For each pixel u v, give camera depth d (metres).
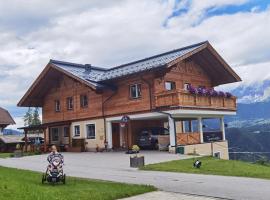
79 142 34.91
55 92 39.41
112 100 32.97
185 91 28.14
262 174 17.27
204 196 12.14
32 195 11.70
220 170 18.91
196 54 32.84
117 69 34.94
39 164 24.14
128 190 12.88
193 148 29.20
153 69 28.27
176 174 17.86
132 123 32.97
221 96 32.19
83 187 13.62
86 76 35.03
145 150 30.95
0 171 18.17
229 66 34.16
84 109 35.75
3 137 46.94
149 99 29.77
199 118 31.27
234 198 11.72
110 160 24.83
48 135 40.03
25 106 40.25
